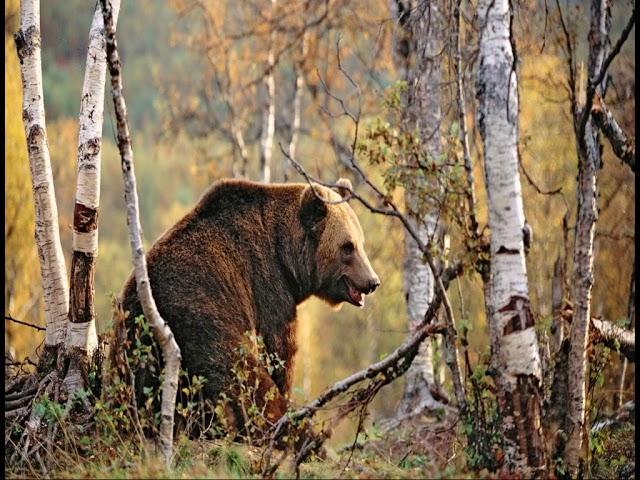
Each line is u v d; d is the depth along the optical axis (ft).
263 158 101.14
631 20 32.50
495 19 35.19
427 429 48.57
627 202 70.33
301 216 43.98
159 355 40.42
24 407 41.60
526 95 86.38
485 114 35.09
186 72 141.59
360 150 38.47
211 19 110.01
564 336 38.58
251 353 39.65
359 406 38.60
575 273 34.81
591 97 33.68
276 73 112.78
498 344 34.91
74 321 42.50
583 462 36.22
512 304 34.63
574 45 38.50
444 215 39.11
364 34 86.43
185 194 228.63
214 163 112.88
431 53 56.80
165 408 35.81
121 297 41.83
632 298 45.73
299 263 44.42
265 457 37.27
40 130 43.57
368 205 36.91
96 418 37.55
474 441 36.58
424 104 58.03
